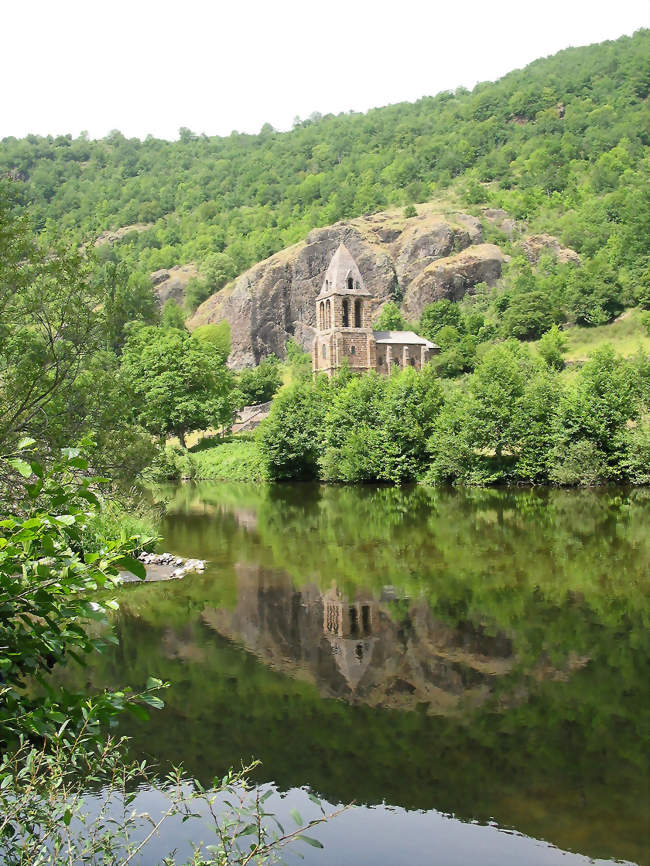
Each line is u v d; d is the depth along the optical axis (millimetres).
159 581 21234
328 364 87812
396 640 15625
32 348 14766
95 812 8375
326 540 28047
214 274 149875
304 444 57469
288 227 170750
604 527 29859
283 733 11109
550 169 157000
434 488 48219
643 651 14703
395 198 162375
